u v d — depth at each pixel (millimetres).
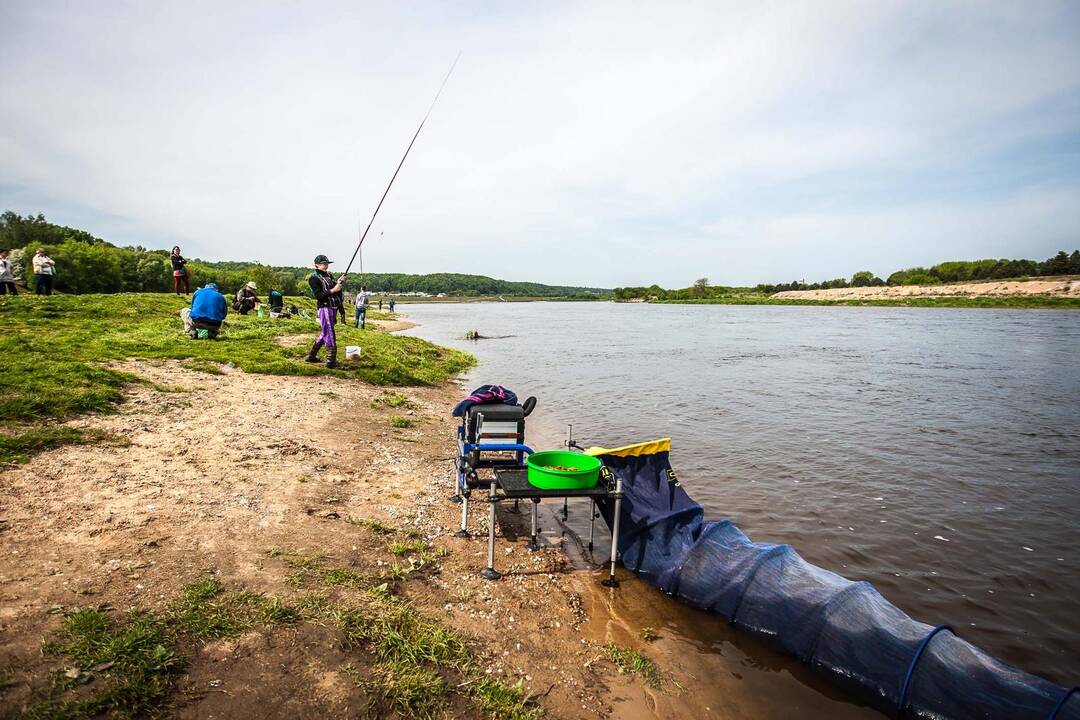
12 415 7270
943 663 4160
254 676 3541
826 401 15992
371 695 3553
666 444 6484
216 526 5434
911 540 6965
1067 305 93625
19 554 4430
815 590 4980
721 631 5121
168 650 3588
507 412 6430
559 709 3883
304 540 5480
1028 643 5008
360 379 14266
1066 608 5559
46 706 3008
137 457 6883
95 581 4223
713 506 7957
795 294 155375
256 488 6543
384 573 5152
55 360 10375
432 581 5266
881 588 5852
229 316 23094
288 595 4434
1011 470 9734
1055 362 25172
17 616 3668
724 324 58969
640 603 5488
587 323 60500
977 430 12586
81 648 3455
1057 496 8523
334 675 3670
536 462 5863
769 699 4277
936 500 8297
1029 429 12688
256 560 4910
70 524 5039
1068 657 4844
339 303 14562
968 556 6574
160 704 3209
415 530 6270
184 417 8797
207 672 3506
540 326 54656
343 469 7766
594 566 6141
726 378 20469
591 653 4609
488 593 5258
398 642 4098
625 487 6266
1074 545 6891
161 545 4914
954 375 21344
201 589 4277
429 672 3869
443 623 4602
